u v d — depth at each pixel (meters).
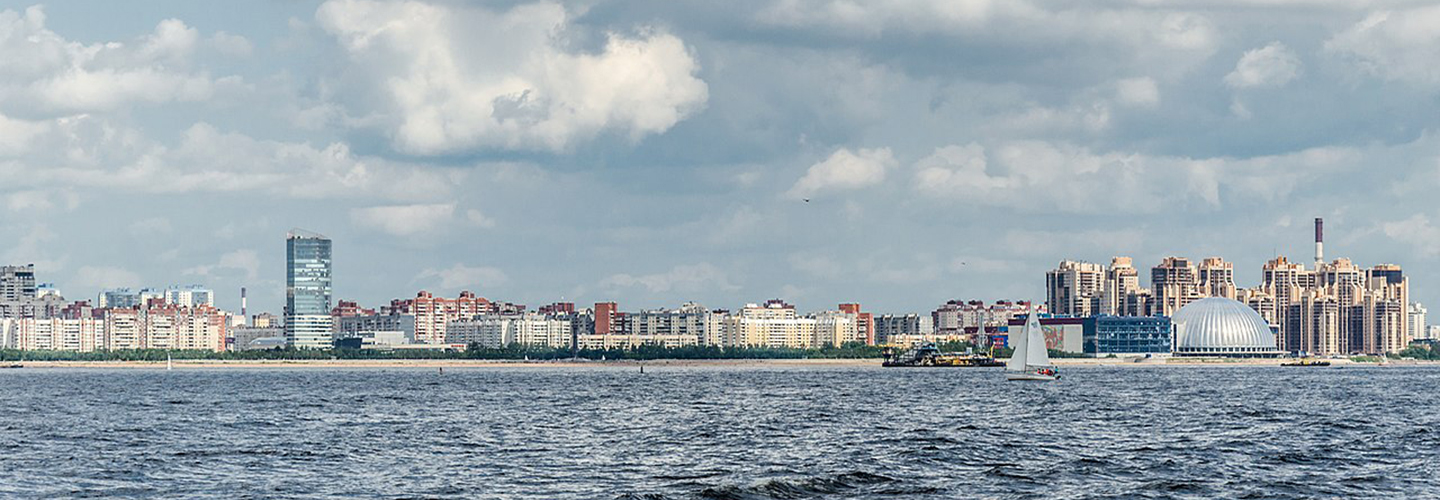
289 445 165.00
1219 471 131.50
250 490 121.31
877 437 176.88
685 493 118.31
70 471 135.88
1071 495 116.00
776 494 116.88
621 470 136.75
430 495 118.12
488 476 131.25
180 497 117.38
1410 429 187.12
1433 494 115.81
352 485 124.56
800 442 170.00
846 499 114.50
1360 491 117.44
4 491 120.94
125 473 134.25
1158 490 118.50
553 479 128.75
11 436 182.00
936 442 164.50
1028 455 147.62
